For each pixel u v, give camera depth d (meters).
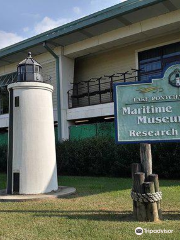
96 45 13.95
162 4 11.17
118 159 11.41
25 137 7.77
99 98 15.33
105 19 12.23
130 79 14.42
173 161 10.34
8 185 7.84
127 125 5.54
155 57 13.88
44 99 8.09
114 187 8.70
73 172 12.95
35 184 7.67
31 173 7.68
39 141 7.84
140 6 11.25
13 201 7.02
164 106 5.38
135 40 13.73
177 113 5.30
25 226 4.95
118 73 13.90
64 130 14.65
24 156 7.72
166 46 13.56
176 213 5.51
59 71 14.94
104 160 11.90
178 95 5.32
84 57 16.19
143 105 5.49
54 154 8.25
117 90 5.66
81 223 4.98
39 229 4.75
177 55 13.23
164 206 6.06
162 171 10.58
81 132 14.19
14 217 5.54
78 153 12.66
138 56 14.34
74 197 7.34
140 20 12.56
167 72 5.41
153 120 5.41
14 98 8.01
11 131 7.96
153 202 5.01
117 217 5.34
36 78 8.20
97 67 15.80
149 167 5.29
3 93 17.75
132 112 5.53
